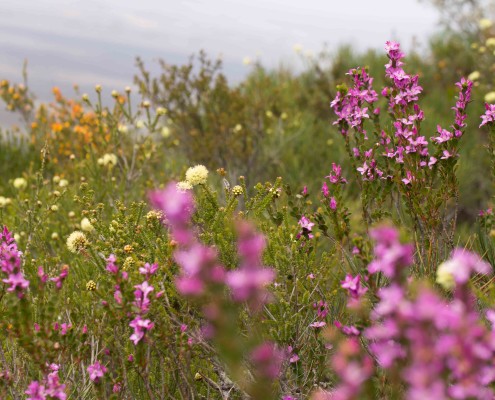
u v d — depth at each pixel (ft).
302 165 20.99
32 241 10.89
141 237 7.83
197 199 7.56
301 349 7.47
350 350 4.21
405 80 8.86
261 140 21.04
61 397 5.87
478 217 10.67
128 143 17.98
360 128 9.32
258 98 23.45
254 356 5.67
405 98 8.87
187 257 5.09
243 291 5.02
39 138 21.74
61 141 21.18
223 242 6.53
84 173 15.98
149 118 15.97
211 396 7.29
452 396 3.64
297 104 26.14
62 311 8.22
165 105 21.01
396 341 4.57
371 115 9.35
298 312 7.02
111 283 7.21
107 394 6.89
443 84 26.35
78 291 9.07
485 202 17.01
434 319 3.65
